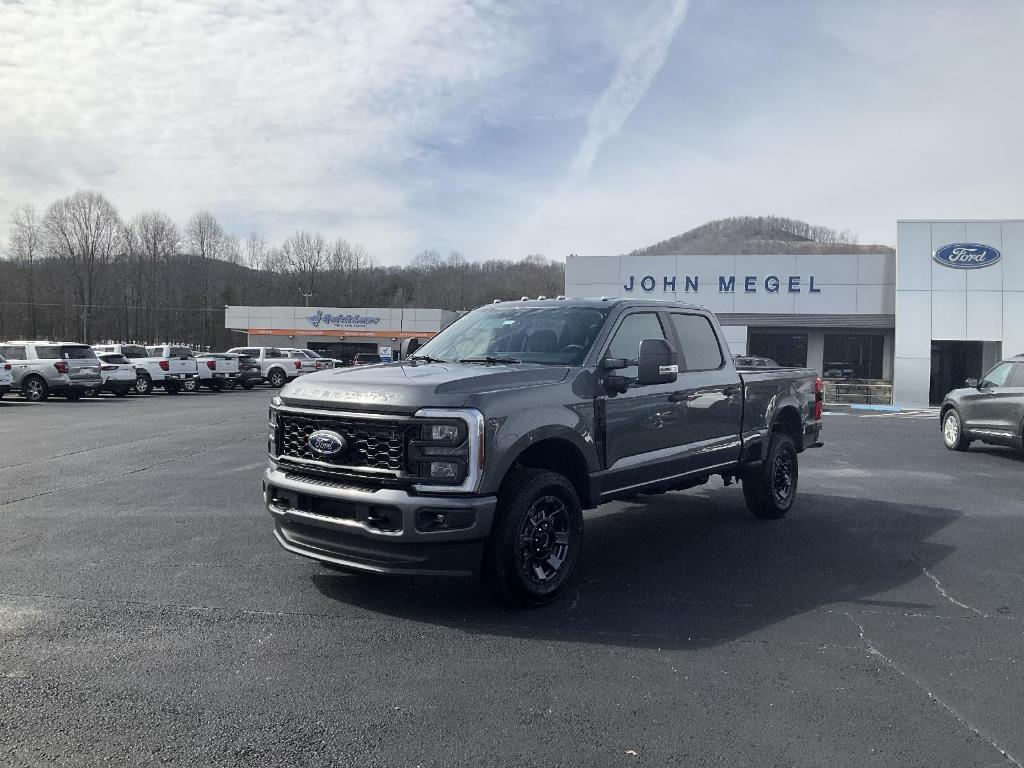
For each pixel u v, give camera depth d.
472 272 114.62
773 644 4.39
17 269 81.31
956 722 3.46
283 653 4.18
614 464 5.60
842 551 6.53
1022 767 3.09
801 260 31.03
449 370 5.13
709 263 31.70
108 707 3.52
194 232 94.31
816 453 13.22
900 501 8.82
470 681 3.85
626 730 3.36
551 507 5.06
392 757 3.11
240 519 7.44
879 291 30.47
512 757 3.12
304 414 4.96
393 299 106.88
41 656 4.10
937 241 28.28
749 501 7.74
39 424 16.56
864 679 3.93
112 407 21.92
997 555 6.43
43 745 3.16
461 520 4.49
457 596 5.21
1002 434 12.26
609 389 5.55
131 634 4.44
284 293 101.88
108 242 85.00
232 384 33.81
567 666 4.05
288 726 3.35
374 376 4.99
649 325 6.29
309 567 5.84
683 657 4.19
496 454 4.61
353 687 3.76
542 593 4.94
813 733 3.34
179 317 90.88
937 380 29.80
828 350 32.88
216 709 3.51
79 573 5.64
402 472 4.54
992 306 27.98
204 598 5.10
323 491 4.74
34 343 24.30
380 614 4.83
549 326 6.00
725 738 3.29
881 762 3.11
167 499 8.39
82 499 8.39
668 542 6.83
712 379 6.73
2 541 6.57
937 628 4.68
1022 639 4.51
